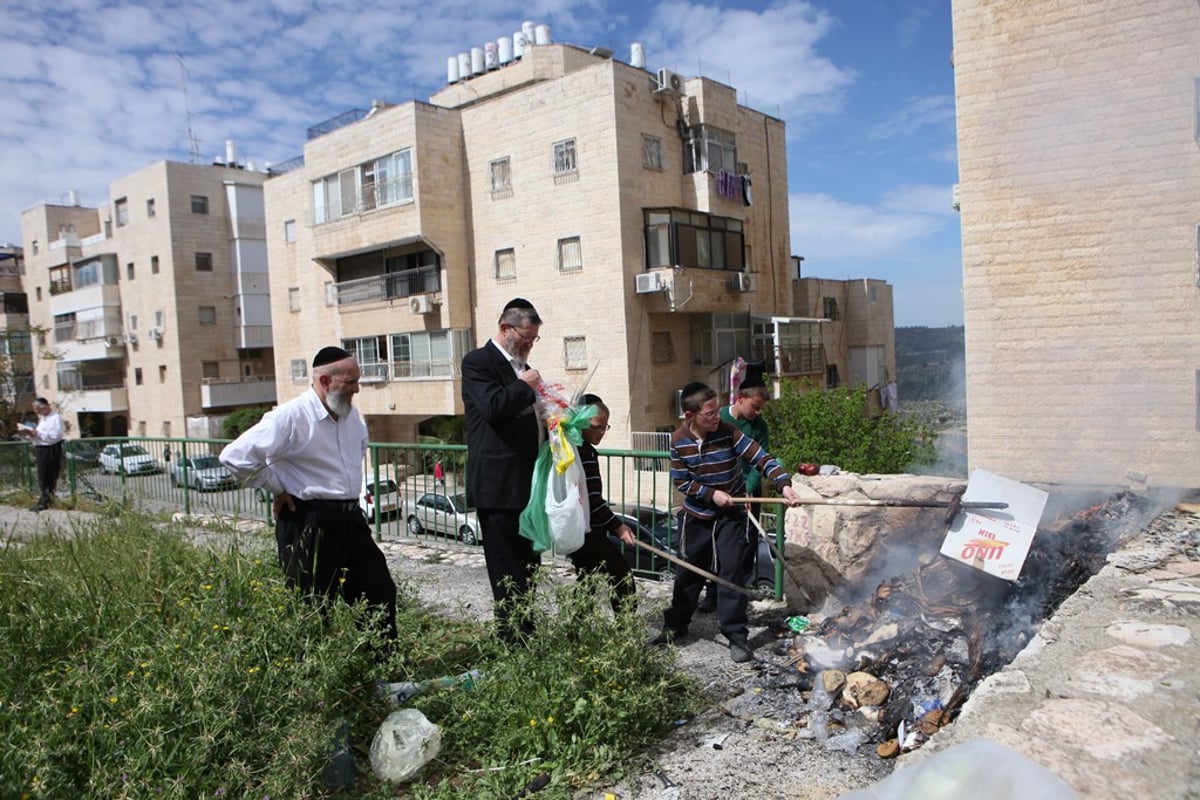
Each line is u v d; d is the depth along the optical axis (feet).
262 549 16.30
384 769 10.66
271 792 9.16
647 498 25.05
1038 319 36.47
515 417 13.24
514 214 73.36
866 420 56.85
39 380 148.46
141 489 34.94
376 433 90.07
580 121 67.82
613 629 12.39
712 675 13.82
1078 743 8.38
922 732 11.10
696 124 71.05
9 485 42.34
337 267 90.17
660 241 67.56
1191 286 33.22
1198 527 17.43
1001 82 36.52
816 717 11.96
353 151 80.89
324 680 10.82
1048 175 35.94
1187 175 33.22
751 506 15.60
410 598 17.08
